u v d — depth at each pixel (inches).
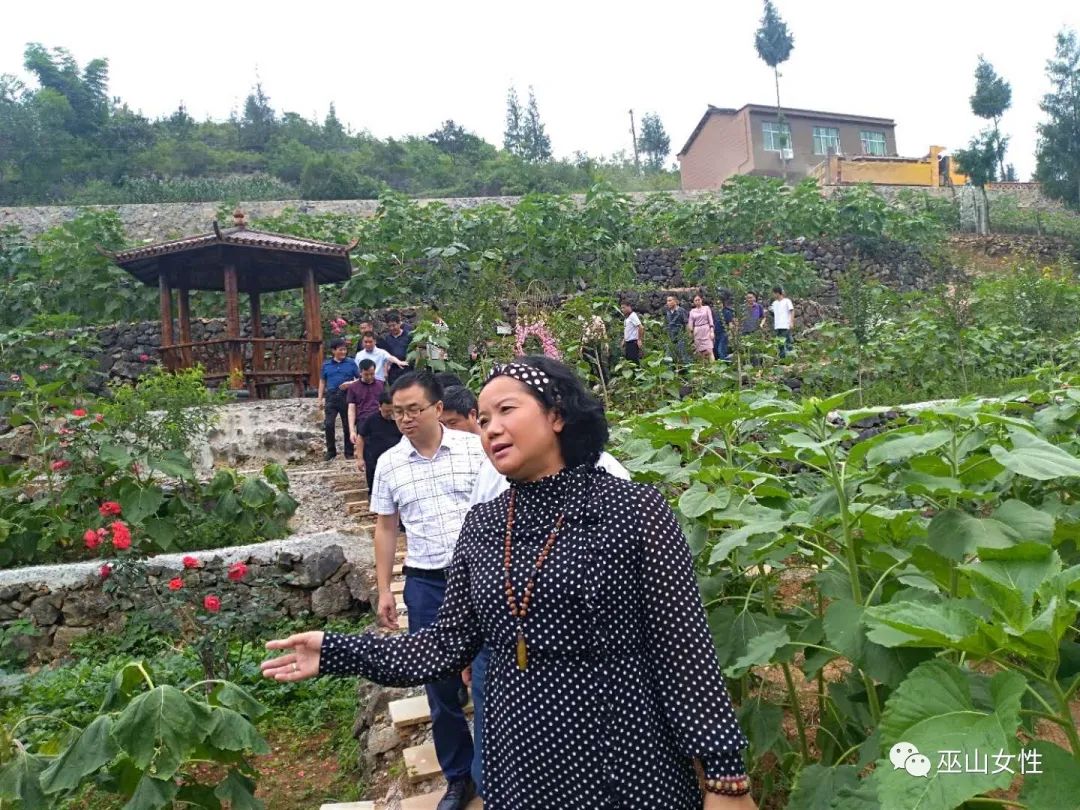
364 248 659.4
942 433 100.0
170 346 465.4
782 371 442.9
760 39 1443.2
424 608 142.7
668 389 384.2
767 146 1222.9
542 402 76.9
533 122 2313.0
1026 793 69.3
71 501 276.5
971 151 1038.4
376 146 1699.1
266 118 1871.3
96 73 1690.5
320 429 414.3
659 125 2300.7
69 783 118.0
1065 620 66.7
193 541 282.8
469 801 136.6
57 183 1486.2
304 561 263.6
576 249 671.8
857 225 781.3
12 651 242.1
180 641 235.1
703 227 768.9
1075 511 118.6
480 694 121.1
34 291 600.4
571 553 72.5
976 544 86.6
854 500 109.4
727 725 69.4
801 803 93.0
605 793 69.7
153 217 884.0
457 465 145.9
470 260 639.1
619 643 71.5
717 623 111.3
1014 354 478.9
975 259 885.8
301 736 199.2
